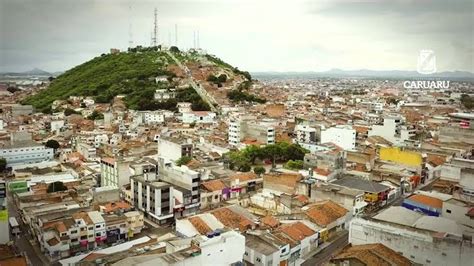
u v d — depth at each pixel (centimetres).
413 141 14362
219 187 9556
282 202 8450
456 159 10506
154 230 8056
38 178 10250
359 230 6344
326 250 7156
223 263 5503
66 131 16350
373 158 11706
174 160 11638
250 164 12162
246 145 13612
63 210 7781
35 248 7350
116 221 7512
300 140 14725
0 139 13575
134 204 9044
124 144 13762
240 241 5672
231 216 7481
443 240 5619
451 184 9400
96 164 11725
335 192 8631
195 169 10356
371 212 8856
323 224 7456
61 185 9450
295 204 8369
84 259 6081
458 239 5594
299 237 6794
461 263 5506
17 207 8888
